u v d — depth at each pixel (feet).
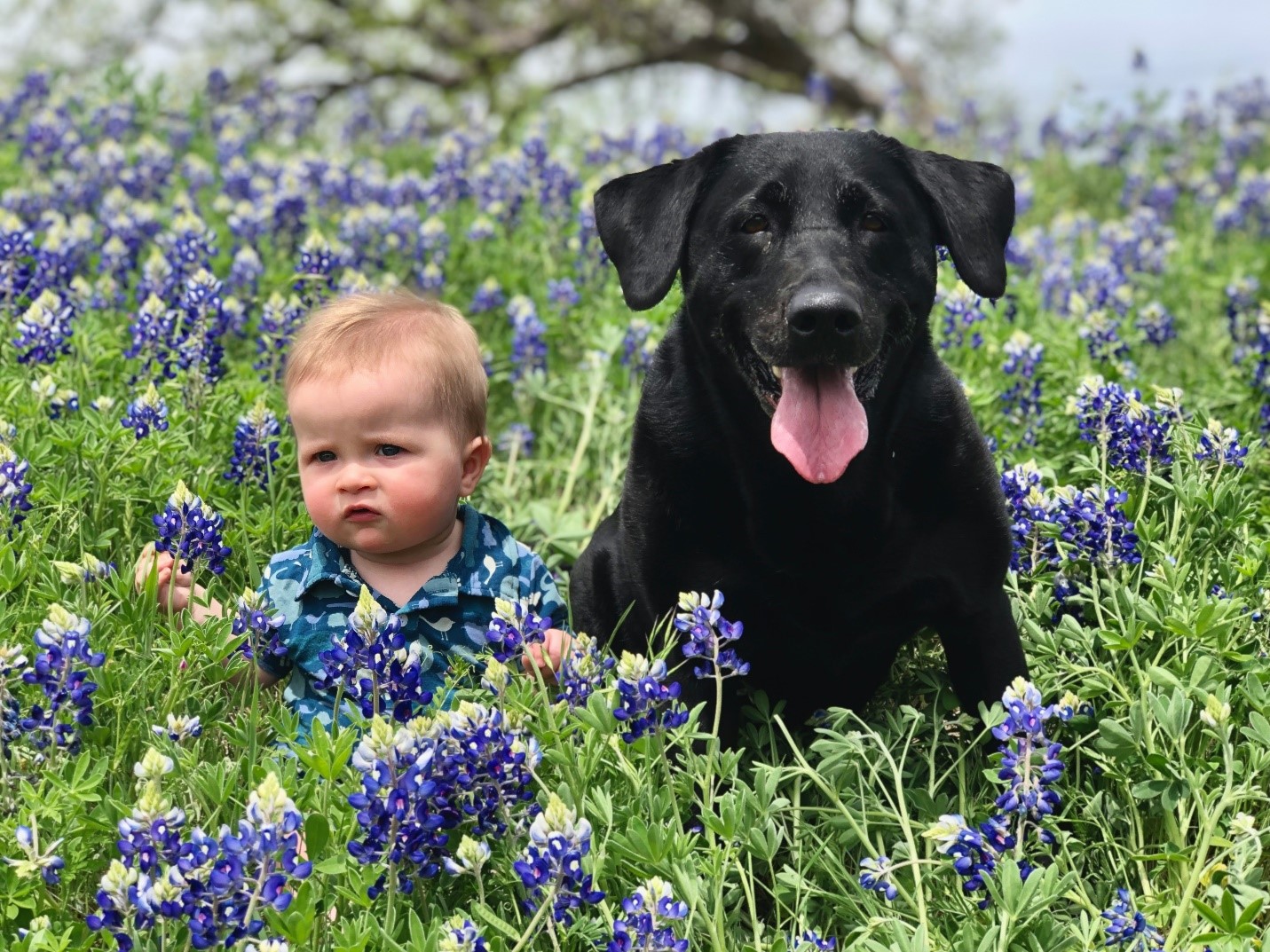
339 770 3.54
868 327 4.06
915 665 4.58
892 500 4.12
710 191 4.39
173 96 10.98
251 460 4.73
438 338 4.28
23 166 8.86
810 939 3.54
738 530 4.21
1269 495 5.02
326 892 3.46
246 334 6.26
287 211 7.27
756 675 4.36
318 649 4.22
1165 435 4.63
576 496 5.75
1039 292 7.43
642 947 3.33
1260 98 12.73
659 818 3.67
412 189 8.26
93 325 5.67
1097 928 3.53
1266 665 4.11
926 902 3.72
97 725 3.78
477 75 21.24
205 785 3.54
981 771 4.17
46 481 4.46
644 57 22.20
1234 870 3.59
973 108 13.01
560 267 7.30
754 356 4.16
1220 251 9.13
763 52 22.56
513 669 4.19
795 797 3.82
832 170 4.26
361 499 4.17
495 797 3.57
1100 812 3.87
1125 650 4.22
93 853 3.60
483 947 3.27
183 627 4.04
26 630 4.00
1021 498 4.60
